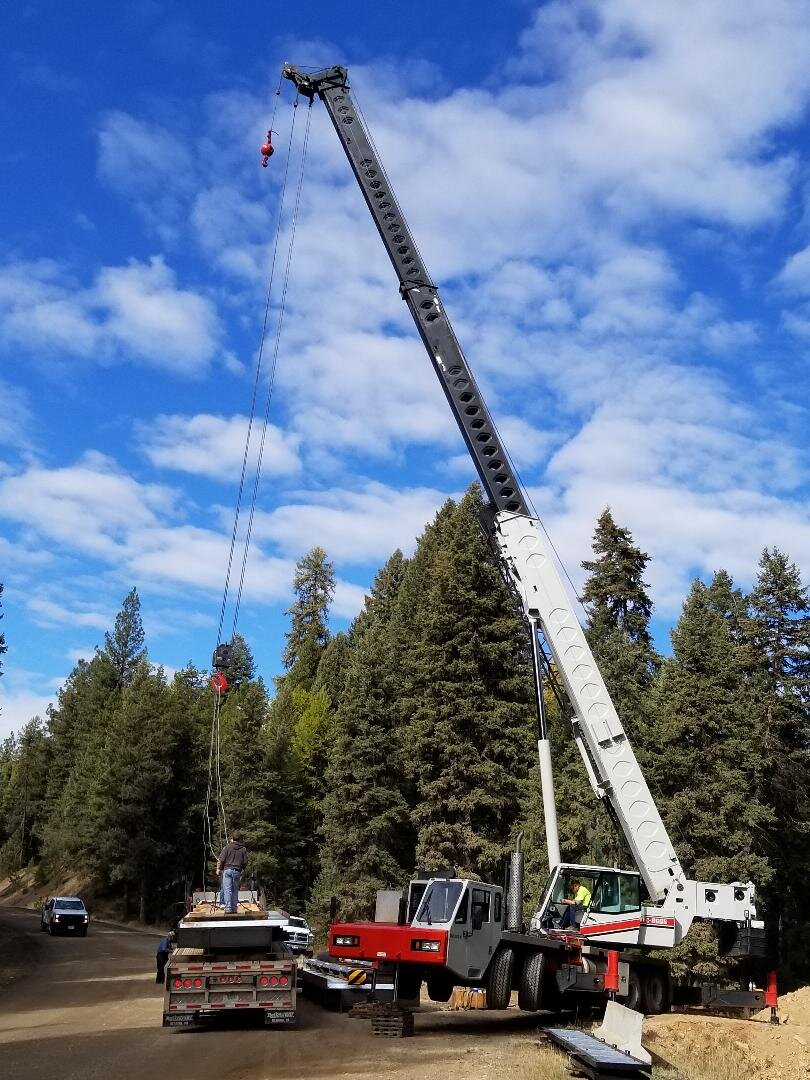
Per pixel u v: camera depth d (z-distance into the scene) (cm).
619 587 4719
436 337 2131
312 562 10925
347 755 5009
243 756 6309
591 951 1967
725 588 5628
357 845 4912
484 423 2083
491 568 4428
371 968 2050
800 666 4578
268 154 2433
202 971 1631
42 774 11025
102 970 3356
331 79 2312
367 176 2242
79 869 8531
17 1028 1788
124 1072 1224
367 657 5225
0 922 5762
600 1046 1322
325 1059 1322
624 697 4312
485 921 1769
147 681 7875
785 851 4534
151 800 7412
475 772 4125
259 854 6112
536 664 2006
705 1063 1612
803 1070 1702
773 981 2173
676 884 1925
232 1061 1305
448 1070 1231
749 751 3934
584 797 3831
